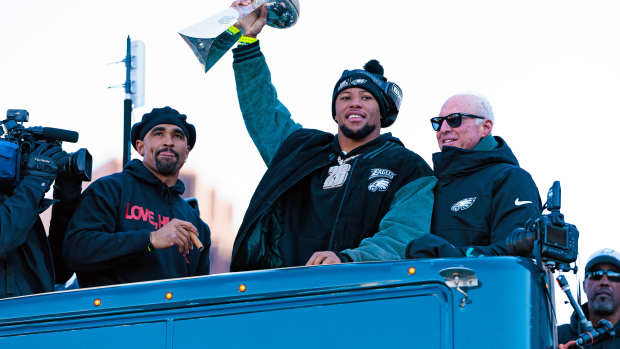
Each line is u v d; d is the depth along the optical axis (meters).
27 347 4.89
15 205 6.11
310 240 6.16
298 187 6.39
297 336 4.57
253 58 6.87
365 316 4.52
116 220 6.63
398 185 6.08
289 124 7.01
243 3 6.78
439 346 4.41
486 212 6.03
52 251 6.71
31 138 6.43
